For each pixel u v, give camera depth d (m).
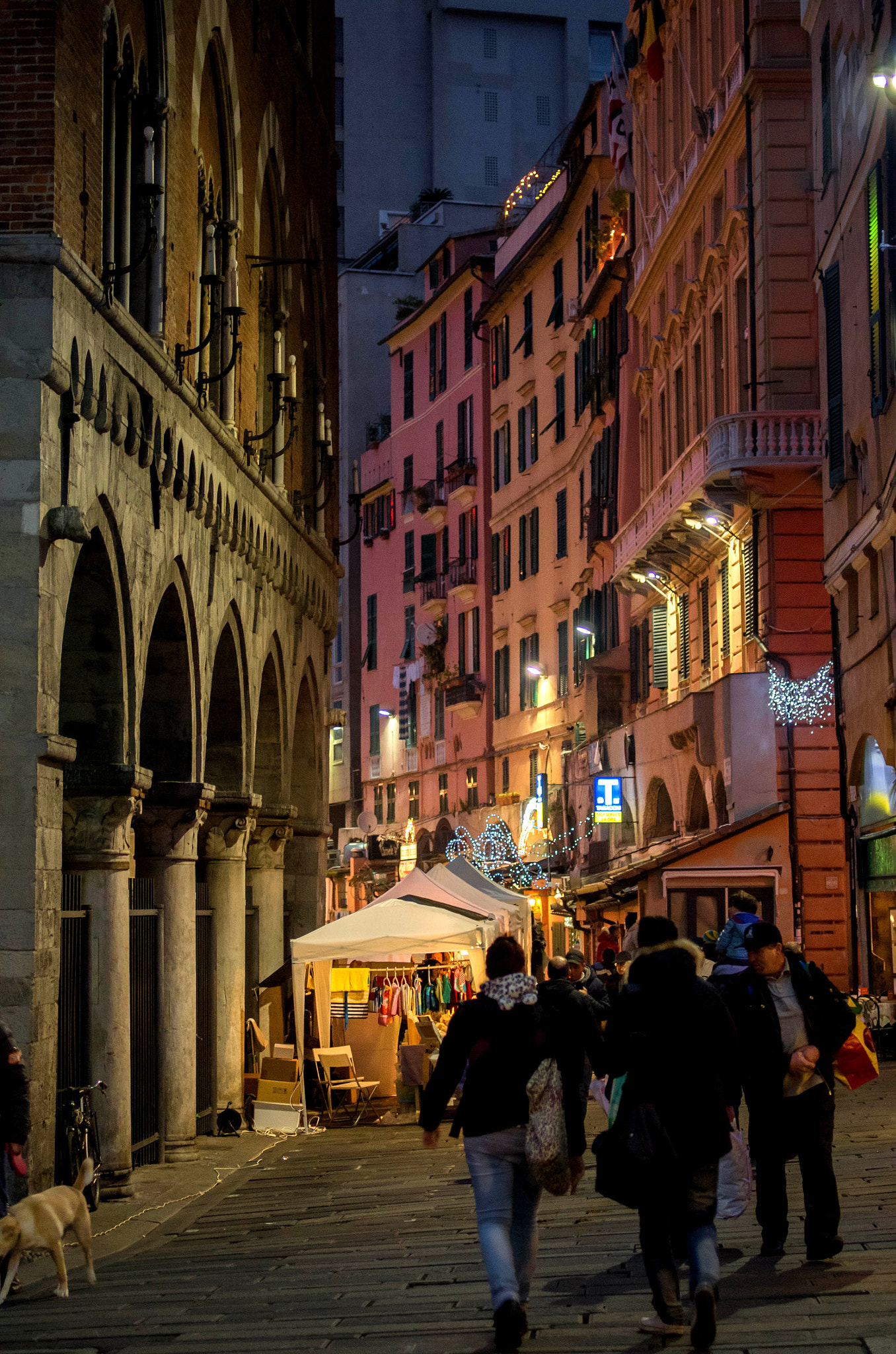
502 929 22.14
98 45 14.27
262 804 24.38
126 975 15.15
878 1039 23.22
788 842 29.31
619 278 42.47
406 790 66.44
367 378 73.56
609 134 44.22
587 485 47.97
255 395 22.61
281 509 23.86
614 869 39.06
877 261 22.97
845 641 27.17
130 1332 8.20
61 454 13.27
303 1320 8.07
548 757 51.88
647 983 7.13
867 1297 7.45
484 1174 6.94
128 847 15.32
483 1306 8.07
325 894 29.05
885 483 22.53
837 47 26.78
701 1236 6.75
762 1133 8.74
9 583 12.68
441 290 62.53
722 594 33.38
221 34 19.78
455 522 62.31
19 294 12.85
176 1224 13.74
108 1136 15.04
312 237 28.09
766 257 29.94
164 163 16.59
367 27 79.62
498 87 79.88
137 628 15.52
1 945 12.45
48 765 12.82
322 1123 21.34
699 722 31.70
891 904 24.73
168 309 16.95
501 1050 6.99
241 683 21.12
